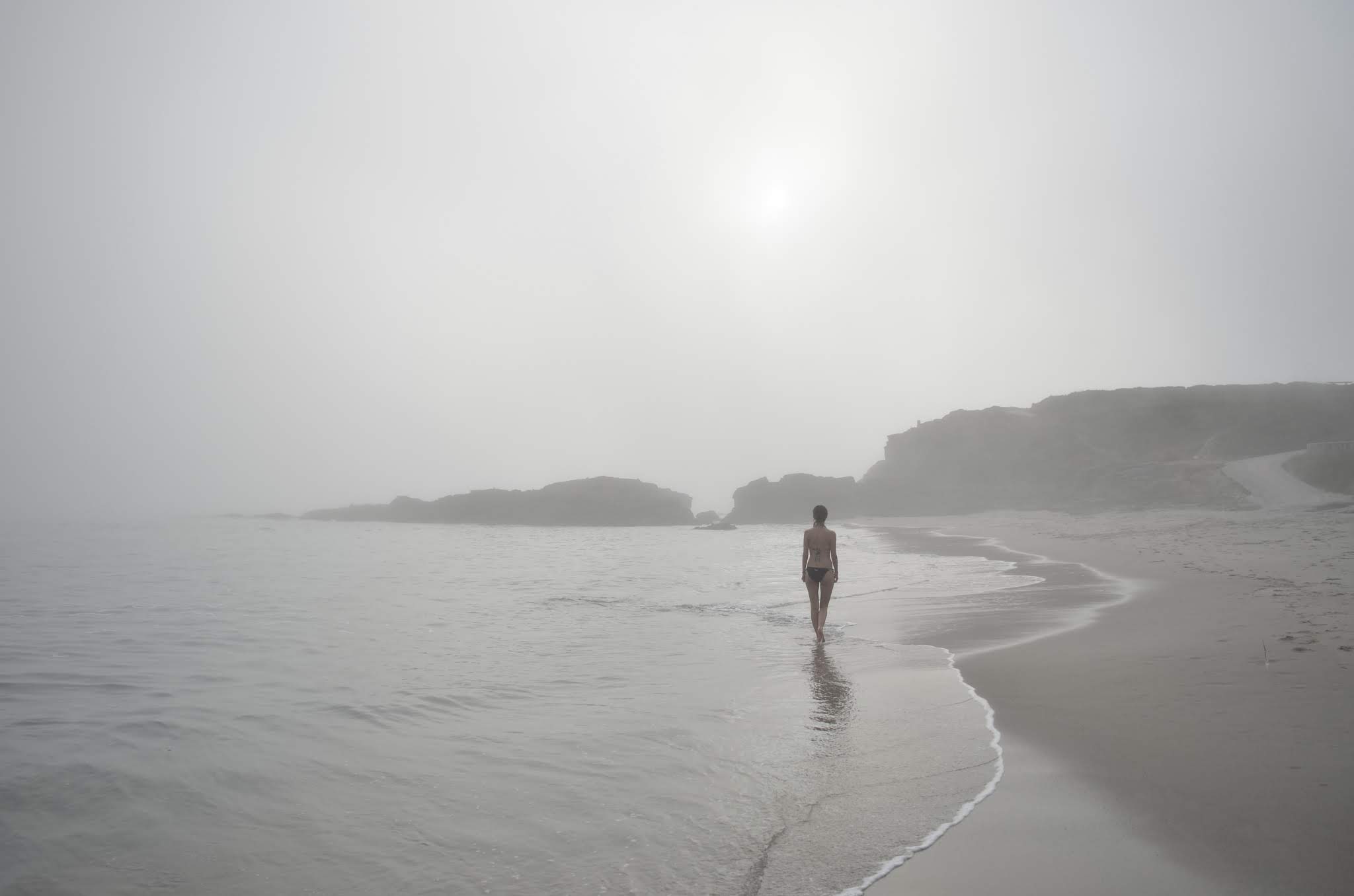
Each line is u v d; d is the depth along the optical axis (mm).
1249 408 70688
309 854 4246
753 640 10977
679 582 19547
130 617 13156
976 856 3885
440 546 36406
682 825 4496
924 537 42500
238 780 5344
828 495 73625
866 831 4289
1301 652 7824
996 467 72188
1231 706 6129
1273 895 3334
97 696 7660
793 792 4961
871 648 10164
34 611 13812
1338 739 5199
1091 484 64062
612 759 5723
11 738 6223
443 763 5688
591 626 12203
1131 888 3473
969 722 6371
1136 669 7730
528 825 4570
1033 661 8617
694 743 6090
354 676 8609
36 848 4328
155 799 5012
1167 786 4598
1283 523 33031
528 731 6473
